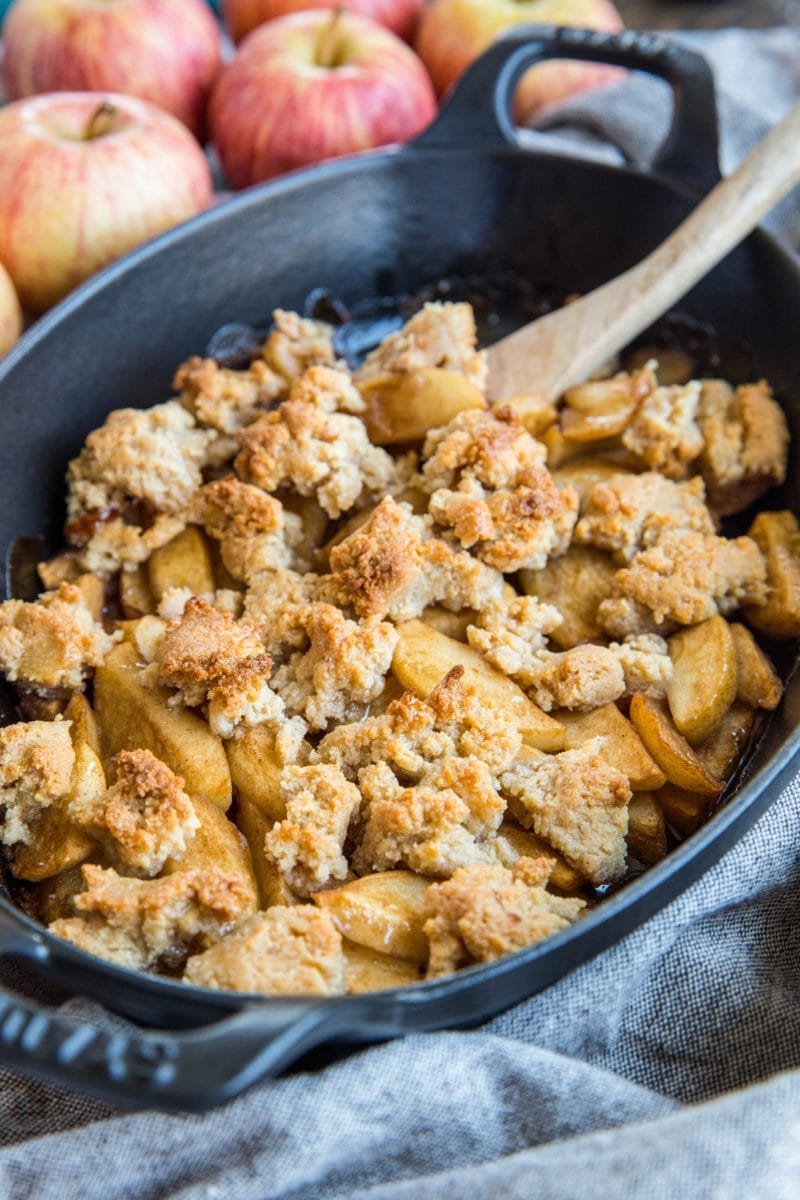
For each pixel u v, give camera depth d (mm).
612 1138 371
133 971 370
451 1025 384
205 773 420
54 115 552
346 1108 379
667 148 511
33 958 372
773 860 423
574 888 410
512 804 418
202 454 482
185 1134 380
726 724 438
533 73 628
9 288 530
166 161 549
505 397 495
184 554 469
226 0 653
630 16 795
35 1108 407
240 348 524
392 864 408
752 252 494
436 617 450
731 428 480
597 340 490
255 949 386
